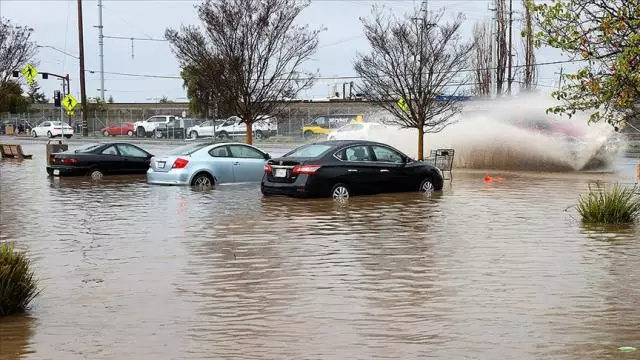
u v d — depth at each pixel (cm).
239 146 2172
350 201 1720
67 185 2256
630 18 855
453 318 717
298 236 1227
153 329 698
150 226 1362
